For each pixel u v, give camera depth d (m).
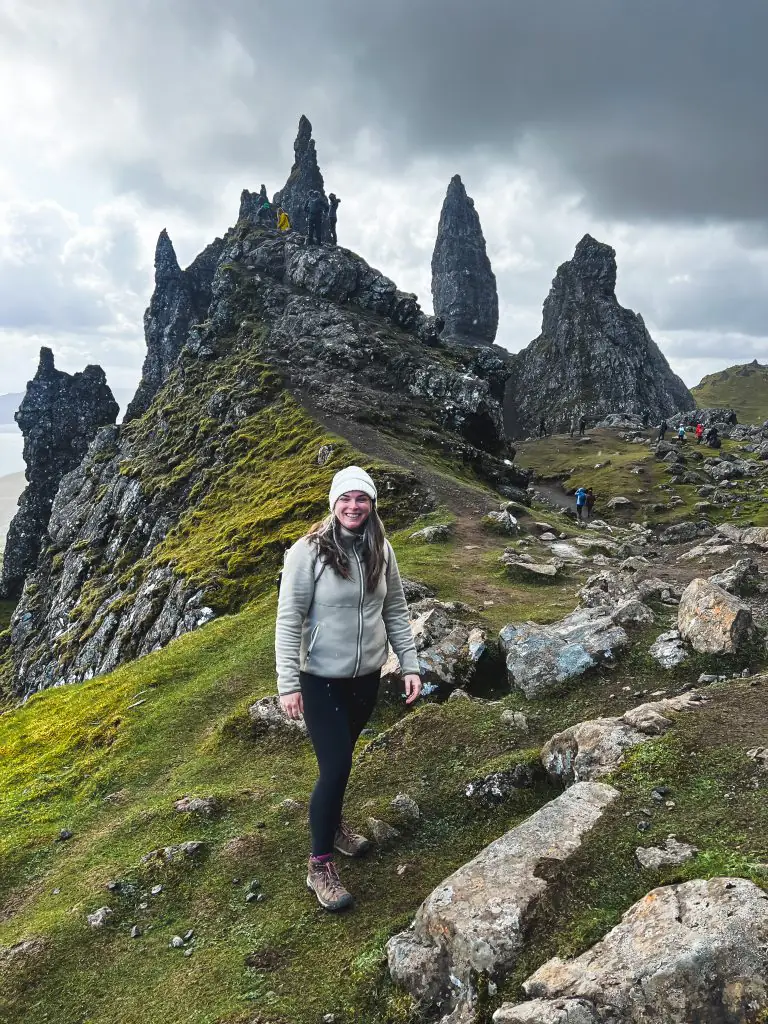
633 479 64.19
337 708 5.22
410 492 31.75
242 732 10.11
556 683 8.62
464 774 7.06
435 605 13.36
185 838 7.30
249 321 69.19
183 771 9.73
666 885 4.14
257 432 50.62
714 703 6.70
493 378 67.75
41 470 96.81
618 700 8.05
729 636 8.30
